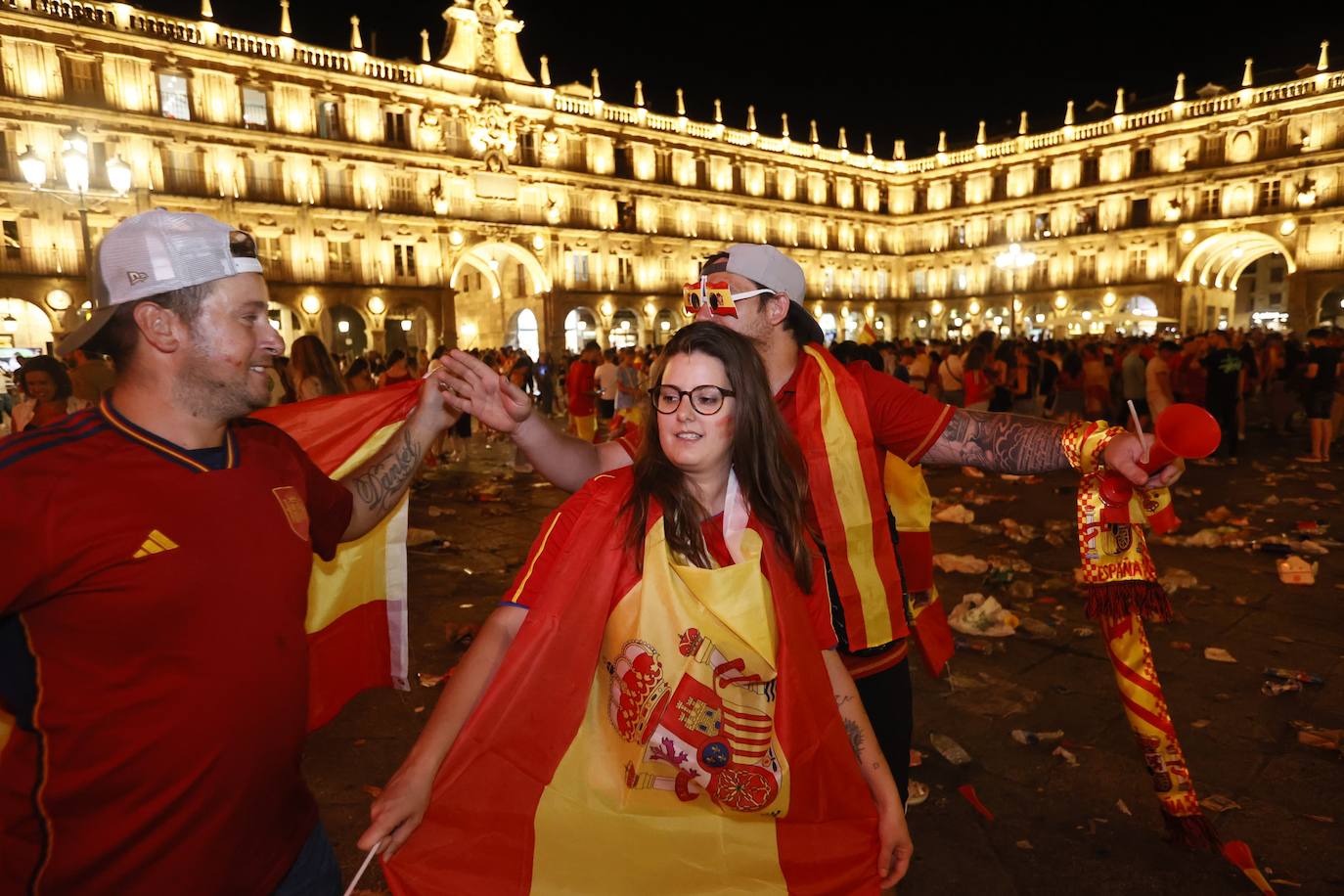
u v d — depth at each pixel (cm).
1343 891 298
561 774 180
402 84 3544
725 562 184
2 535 134
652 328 4466
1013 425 229
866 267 5534
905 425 234
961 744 414
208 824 151
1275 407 1681
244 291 161
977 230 5284
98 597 141
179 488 150
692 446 180
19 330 2844
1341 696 450
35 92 2770
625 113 4362
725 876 185
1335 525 841
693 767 181
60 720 142
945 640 280
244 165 3206
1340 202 3875
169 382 155
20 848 145
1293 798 357
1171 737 317
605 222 4272
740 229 4862
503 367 2038
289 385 610
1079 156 4791
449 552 820
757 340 233
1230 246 4394
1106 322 4609
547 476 246
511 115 3869
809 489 221
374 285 3506
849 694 200
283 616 161
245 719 153
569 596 178
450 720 172
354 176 3472
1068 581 668
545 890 179
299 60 3312
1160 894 300
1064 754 396
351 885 159
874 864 196
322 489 193
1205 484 1097
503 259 4353
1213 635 542
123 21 2917
